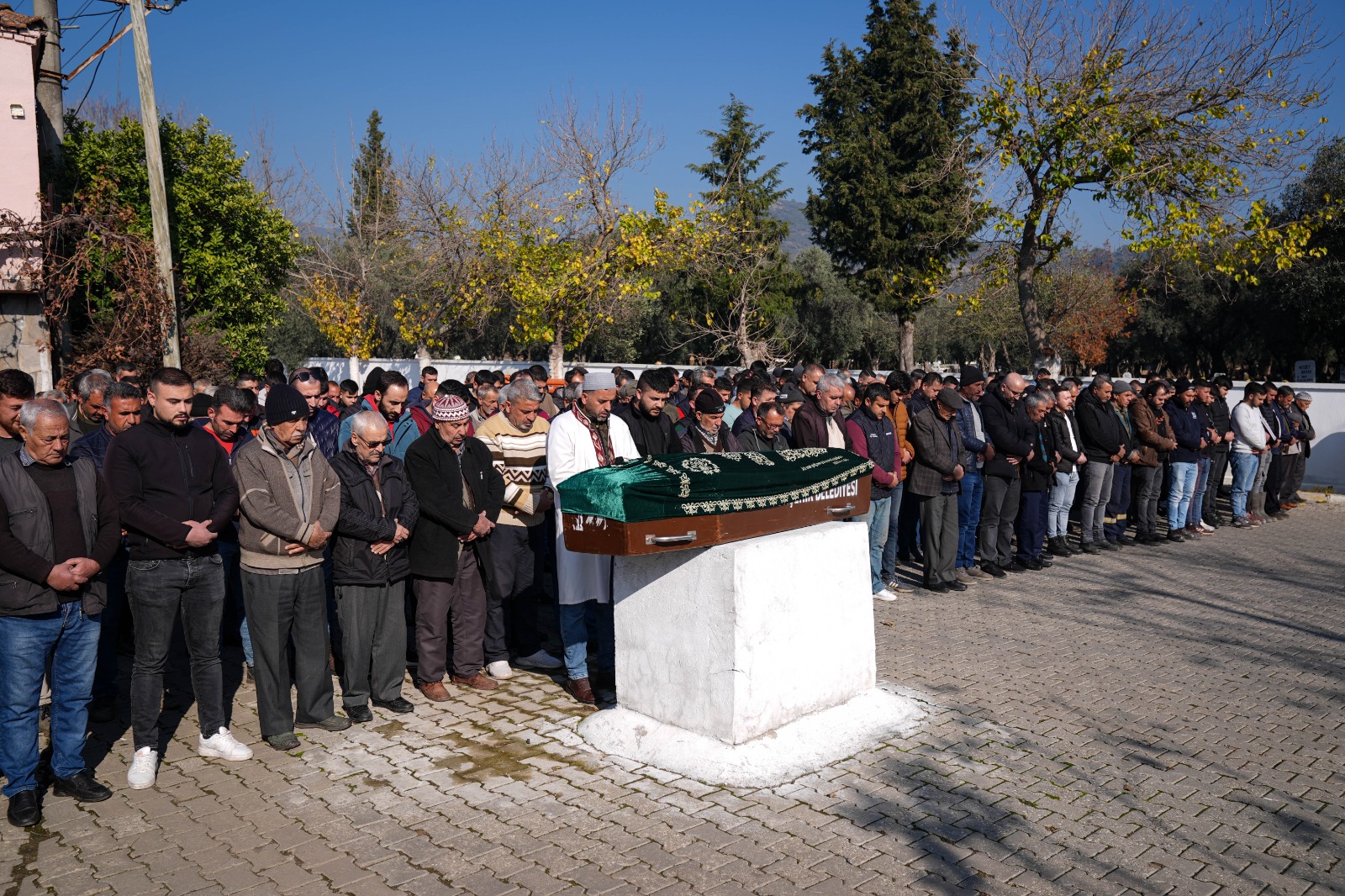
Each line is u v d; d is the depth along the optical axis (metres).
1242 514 12.98
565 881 3.81
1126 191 18.12
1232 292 34.88
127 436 4.82
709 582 4.95
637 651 5.32
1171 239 18.11
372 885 3.79
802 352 37.84
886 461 8.47
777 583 5.07
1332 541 11.79
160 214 13.39
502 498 6.24
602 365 24.27
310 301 23.75
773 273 33.53
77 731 4.62
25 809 4.32
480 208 21.08
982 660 6.87
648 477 4.83
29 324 13.06
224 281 17.67
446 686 6.36
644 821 4.34
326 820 4.37
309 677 5.50
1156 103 17.73
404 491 5.79
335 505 5.36
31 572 4.28
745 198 36.47
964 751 5.18
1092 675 6.54
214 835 4.23
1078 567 10.16
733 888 3.76
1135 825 4.32
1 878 3.86
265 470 5.14
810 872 3.88
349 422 6.85
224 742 5.10
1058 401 10.57
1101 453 10.88
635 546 4.71
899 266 31.84
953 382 11.25
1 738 4.35
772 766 4.84
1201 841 4.19
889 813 4.42
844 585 5.55
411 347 31.89
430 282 22.20
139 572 4.76
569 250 21.30
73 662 4.57
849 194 31.86
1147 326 38.91
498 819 4.38
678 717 5.12
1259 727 5.60
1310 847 4.16
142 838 4.20
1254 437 12.69
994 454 9.60
